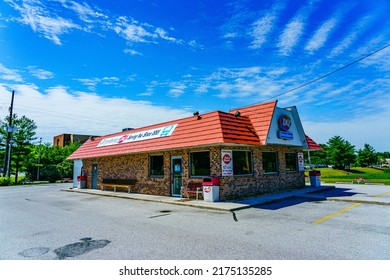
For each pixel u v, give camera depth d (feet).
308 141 59.11
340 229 23.20
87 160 79.66
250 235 22.03
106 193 60.13
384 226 23.98
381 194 45.78
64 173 140.46
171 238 21.68
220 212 33.32
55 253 18.78
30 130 132.16
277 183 50.70
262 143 44.29
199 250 18.47
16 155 126.72
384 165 301.63
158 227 25.90
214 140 39.68
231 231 23.56
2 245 21.04
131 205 42.32
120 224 27.81
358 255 16.80
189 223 27.37
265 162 49.47
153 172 54.65
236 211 33.68
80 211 37.70
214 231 23.73
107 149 67.00
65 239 22.41
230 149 42.98
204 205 36.81
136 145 56.95
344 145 219.20
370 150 275.39
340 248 18.15
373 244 18.84
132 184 57.98
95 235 23.41
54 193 69.62
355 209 32.76
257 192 46.03
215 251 18.16
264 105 48.70
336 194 46.85
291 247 18.60
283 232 22.68
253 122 48.16
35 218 32.91
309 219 27.66
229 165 42.22
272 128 47.32
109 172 68.08
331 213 30.60
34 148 143.95
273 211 32.94
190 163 46.75
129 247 19.58
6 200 55.57
